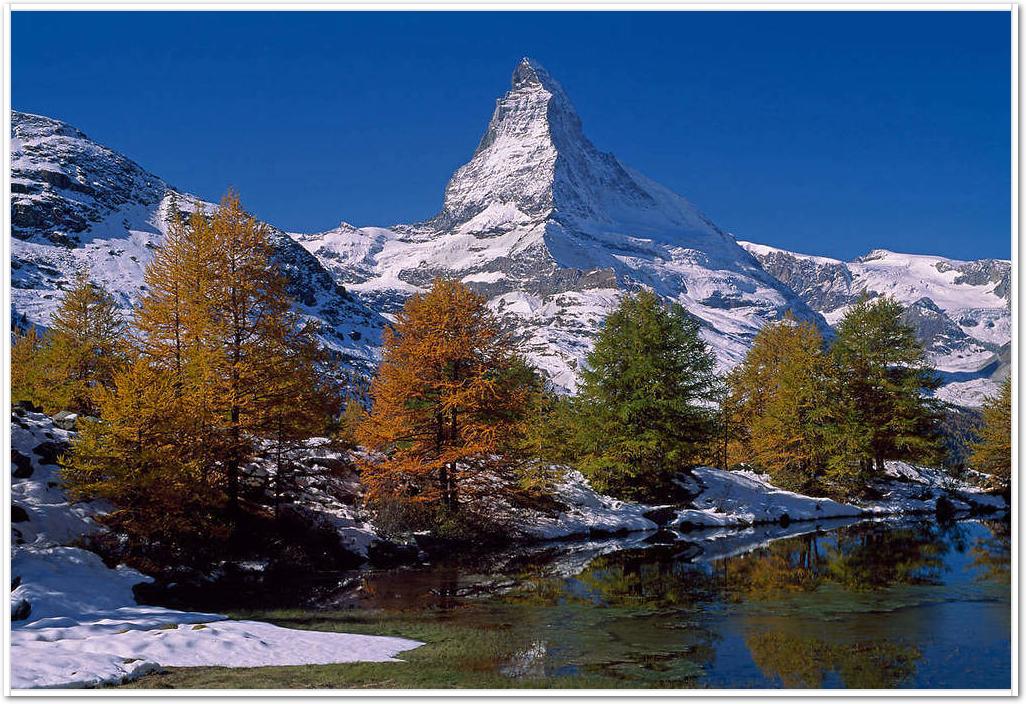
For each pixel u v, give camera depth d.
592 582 22.66
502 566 26.23
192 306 25.16
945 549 29.20
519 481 34.03
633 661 13.58
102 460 21.70
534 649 14.39
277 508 27.05
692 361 43.81
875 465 51.00
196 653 12.98
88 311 37.22
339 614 17.78
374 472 31.80
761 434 50.25
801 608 18.42
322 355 27.62
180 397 23.47
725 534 35.72
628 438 41.47
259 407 25.95
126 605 17.25
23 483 21.83
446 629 16.11
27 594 15.87
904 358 50.19
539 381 44.59
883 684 12.23
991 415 56.22
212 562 22.97
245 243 26.08
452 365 32.62
